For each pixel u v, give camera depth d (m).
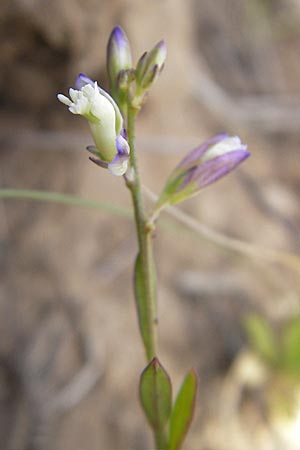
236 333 0.13
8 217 0.12
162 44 0.07
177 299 0.13
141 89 0.07
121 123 0.07
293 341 0.12
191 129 0.15
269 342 0.12
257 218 0.15
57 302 0.12
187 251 0.13
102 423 0.11
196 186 0.07
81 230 0.12
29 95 0.12
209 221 0.14
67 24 0.11
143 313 0.07
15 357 0.11
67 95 0.12
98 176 0.13
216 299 0.13
